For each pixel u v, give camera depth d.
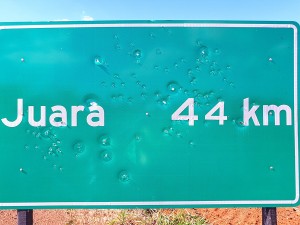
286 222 4.12
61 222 4.60
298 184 2.76
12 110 2.75
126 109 2.76
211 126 2.76
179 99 2.77
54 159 2.75
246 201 2.75
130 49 2.77
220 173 2.76
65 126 2.75
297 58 2.78
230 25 2.78
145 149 2.76
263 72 2.77
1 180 2.74
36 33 2.76
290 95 2.77
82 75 2.76
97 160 2.75
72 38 2.76
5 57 2.75
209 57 2.78
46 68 2.76
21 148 2.75
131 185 2.75
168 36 2.78
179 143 2.76
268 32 2.78
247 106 2.76
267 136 2.76
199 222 4.07
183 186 2.75
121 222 4.33
